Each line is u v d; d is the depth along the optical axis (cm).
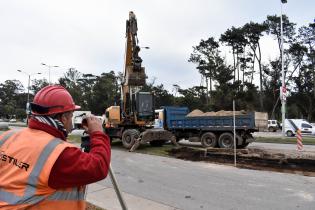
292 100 6862
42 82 9762
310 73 6606
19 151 225
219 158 1486
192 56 7444
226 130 1980
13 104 11275
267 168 1280
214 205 780
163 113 2277
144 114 1944
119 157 1579
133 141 1855
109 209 712
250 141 1964
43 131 234
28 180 213
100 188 901
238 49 6975
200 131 2092
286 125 3634
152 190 920
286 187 965
